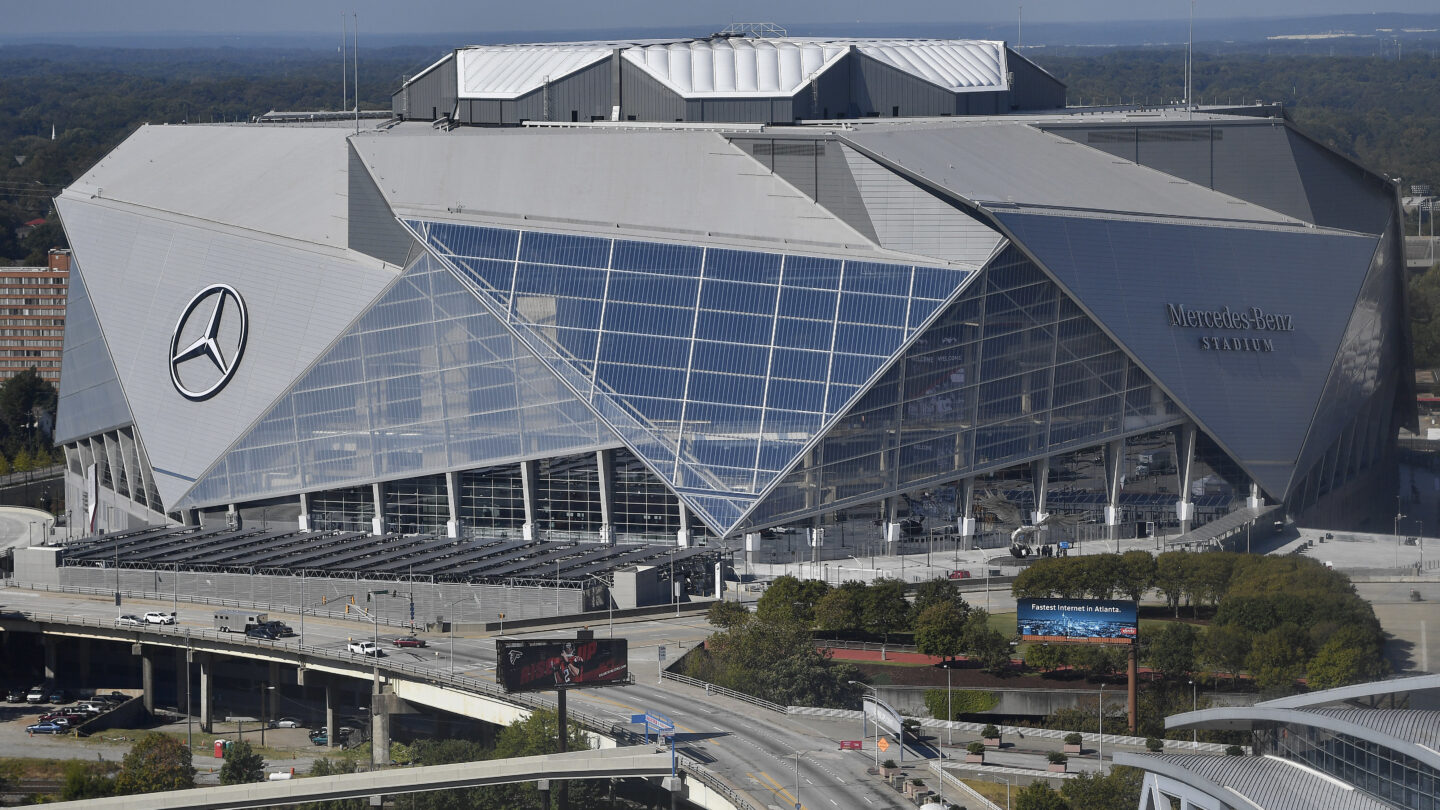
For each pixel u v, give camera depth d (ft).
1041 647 577.84
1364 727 377.91
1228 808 385.09
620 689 578.25
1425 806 364.99
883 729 536.83
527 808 509.35
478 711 576.20
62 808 492.54
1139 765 413.18
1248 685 564.71
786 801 469.98
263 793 492.54
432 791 509.35
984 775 498.69
